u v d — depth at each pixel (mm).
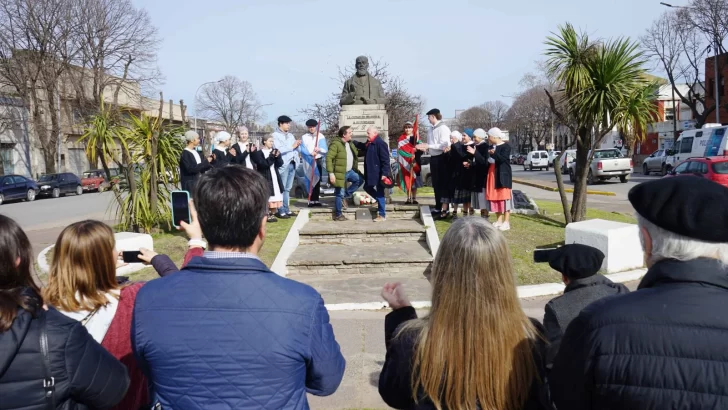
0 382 1869
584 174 10352
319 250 8883
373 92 12641
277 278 2141
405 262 8180
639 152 48844
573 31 10180
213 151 9945
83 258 2625
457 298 2070
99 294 2666
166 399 2002
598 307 1726
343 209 10875
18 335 1883
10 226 2051
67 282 2609
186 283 2084
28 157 39250
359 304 6629
